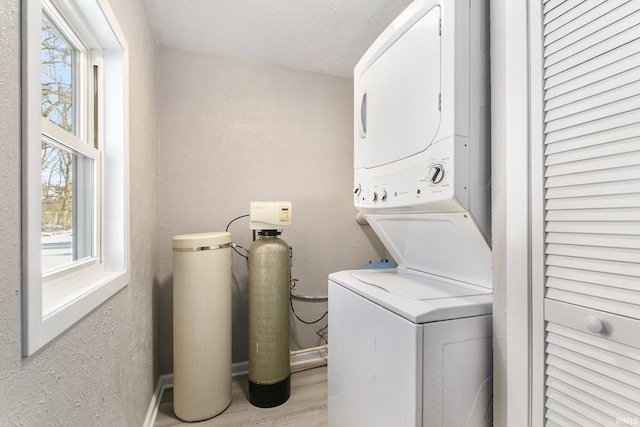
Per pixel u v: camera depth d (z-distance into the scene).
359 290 1.10
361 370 1.07
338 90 2.51
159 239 2.01
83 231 1.12
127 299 1.24
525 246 0.74
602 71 0.60
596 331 0.59
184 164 2.09
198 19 1.78
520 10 0.75
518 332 0.76
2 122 0.51
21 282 0.56
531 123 0.73
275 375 1.82
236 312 2.21
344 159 2.54
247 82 2.24
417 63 1.04
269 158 2.30
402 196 1.10
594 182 0.61
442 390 0.83
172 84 2.06
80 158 1.10
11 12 0.54
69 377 0.76
